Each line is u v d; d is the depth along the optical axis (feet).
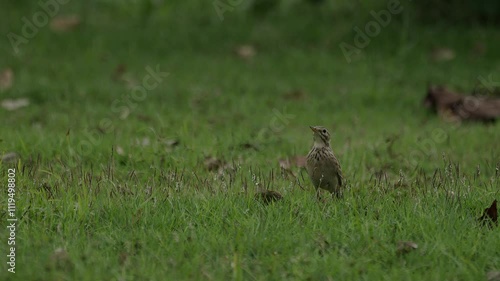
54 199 44.19
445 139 64.13
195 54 92.02
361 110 75.61
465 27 98.89
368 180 51.60
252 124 68.90
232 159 54.03
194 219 42.32
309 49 94.07
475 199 45.55
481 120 72.49
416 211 43.57
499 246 39.24
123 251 38.58
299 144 61.82
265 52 93.09
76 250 37.99
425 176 51.96
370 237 40.04
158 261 37.37
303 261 37.50
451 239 39.70
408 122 71.56
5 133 61.46
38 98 76.69
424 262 37.96
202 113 73.00
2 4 101.96
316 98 79.25
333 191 47.47
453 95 75.31
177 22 100.53
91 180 48.26
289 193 46.70
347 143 61.72
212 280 35.50
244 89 81.20
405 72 87.66
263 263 37.40
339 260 37.32
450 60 90.63
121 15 102.42
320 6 103.14
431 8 99.81
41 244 38.83
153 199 45.29
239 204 44.34
